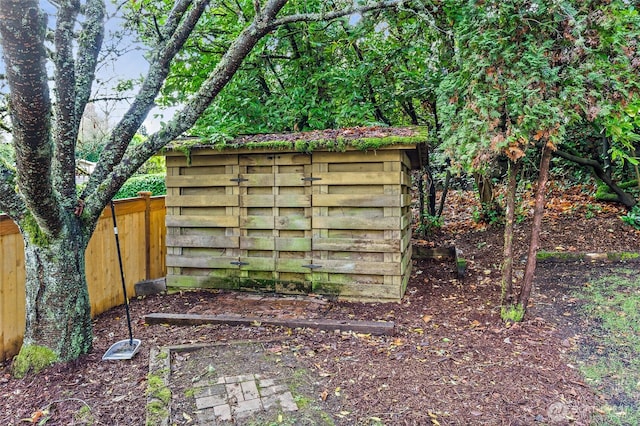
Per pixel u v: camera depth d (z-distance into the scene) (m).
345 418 2.25
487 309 3.99
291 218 4.40
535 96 3.06
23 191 2.35
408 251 5.04
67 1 2.53
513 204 3.65
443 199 7.56
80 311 2.91
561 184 8.34
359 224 4.21
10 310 3.13
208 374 2.74
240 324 3.63
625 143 4.59
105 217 4.25
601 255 5.25
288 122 6.02
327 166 4.27
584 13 3.08
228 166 4.53
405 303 4.22
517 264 5.41
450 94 3.69
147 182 9.02
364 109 5.88
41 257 2.77
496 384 2.59
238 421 2.23
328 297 4.36
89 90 3.04
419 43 5.95
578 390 2.53
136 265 4.80
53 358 2.78
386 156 4.10
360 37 5.96
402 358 2.96
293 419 2.24
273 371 2.77
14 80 1.92
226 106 6.02
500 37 3.20
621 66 3.13
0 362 3.04
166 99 6.36
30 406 2.39
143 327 3.66
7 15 1.76
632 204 6.68
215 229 4.63
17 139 2.10
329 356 3.00
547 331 3.42
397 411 2.30
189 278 4.70
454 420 2.22
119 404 2.38
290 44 6.43
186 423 2.22
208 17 5.80
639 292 4.14
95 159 5.70
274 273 4.50
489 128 3.19
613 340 3.22
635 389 2.54
